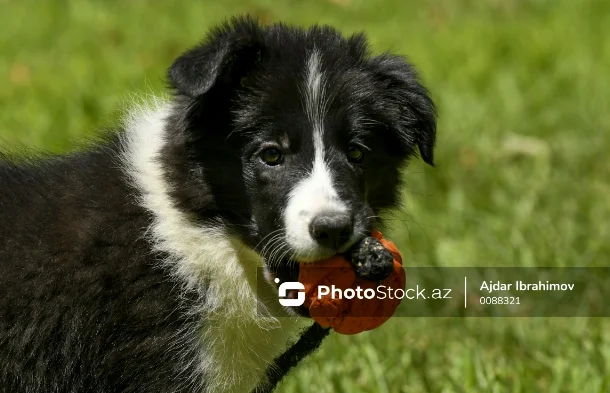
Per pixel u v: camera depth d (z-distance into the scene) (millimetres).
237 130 4445
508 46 11305
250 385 4859
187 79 4266
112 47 10922
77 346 4422
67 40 11102
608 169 8617
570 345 6105
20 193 4605
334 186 4336
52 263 4430
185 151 4488
